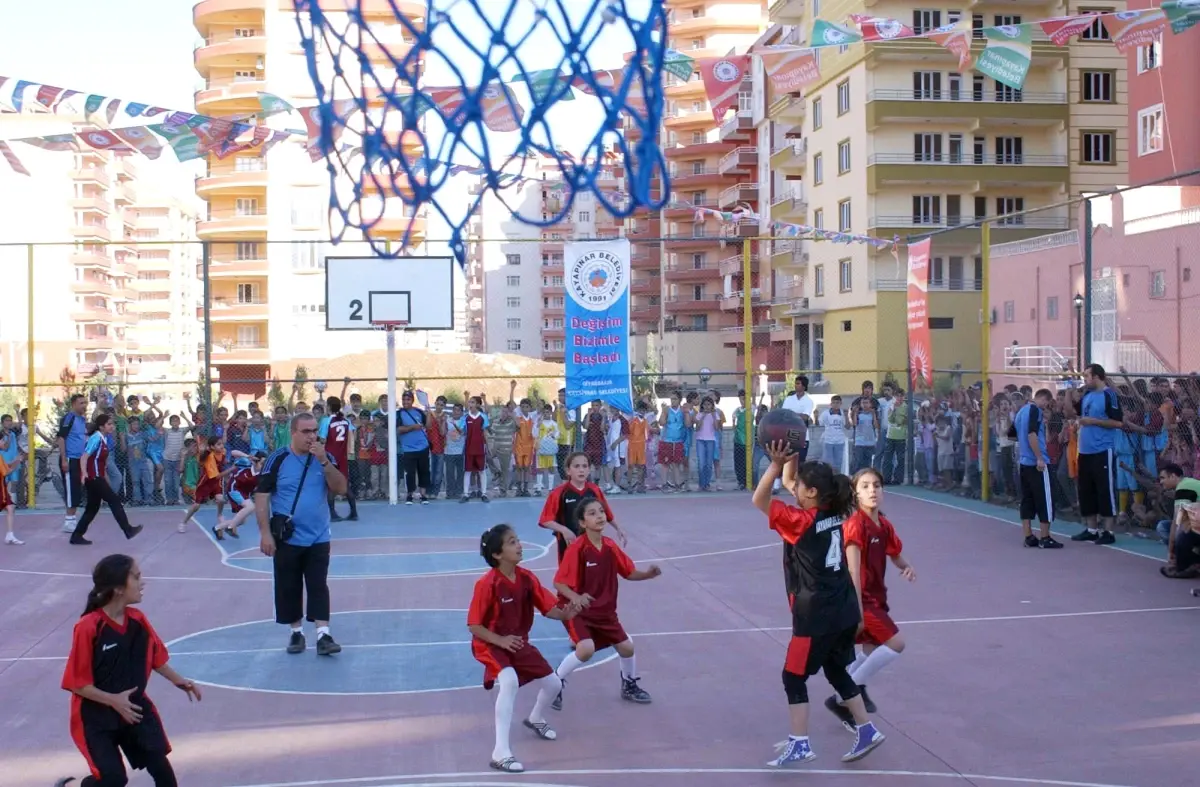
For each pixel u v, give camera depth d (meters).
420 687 7.86
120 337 73.38
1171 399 13.66
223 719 7.14
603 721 7.02
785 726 6.84
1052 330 31.83
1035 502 13.15
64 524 16.02
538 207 39.94
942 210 38.44
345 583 11.74
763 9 44.91
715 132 54.16
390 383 18.19
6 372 57.41
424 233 18.56
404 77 5.18
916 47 35.88
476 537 14.88
